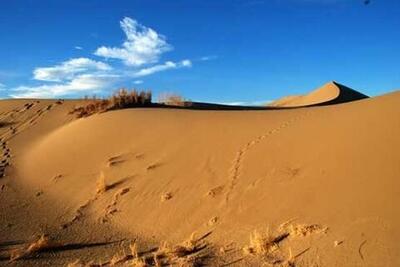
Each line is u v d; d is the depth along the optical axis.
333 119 11.59
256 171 10.59
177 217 10.15
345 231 7.53
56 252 9.43
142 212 10.95
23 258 9.13
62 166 16.31
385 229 7.20
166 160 13.38
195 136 14.17
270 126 13.03
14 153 21.09
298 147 10.79
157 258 8.43
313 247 7.47
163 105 24.62
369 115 10.75
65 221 11.48
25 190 15.10
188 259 8.12
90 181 13.99
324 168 9.45
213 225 9.30
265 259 7.61
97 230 10.58
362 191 8.24
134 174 13.27
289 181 9.60
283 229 8.24
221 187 10.54
